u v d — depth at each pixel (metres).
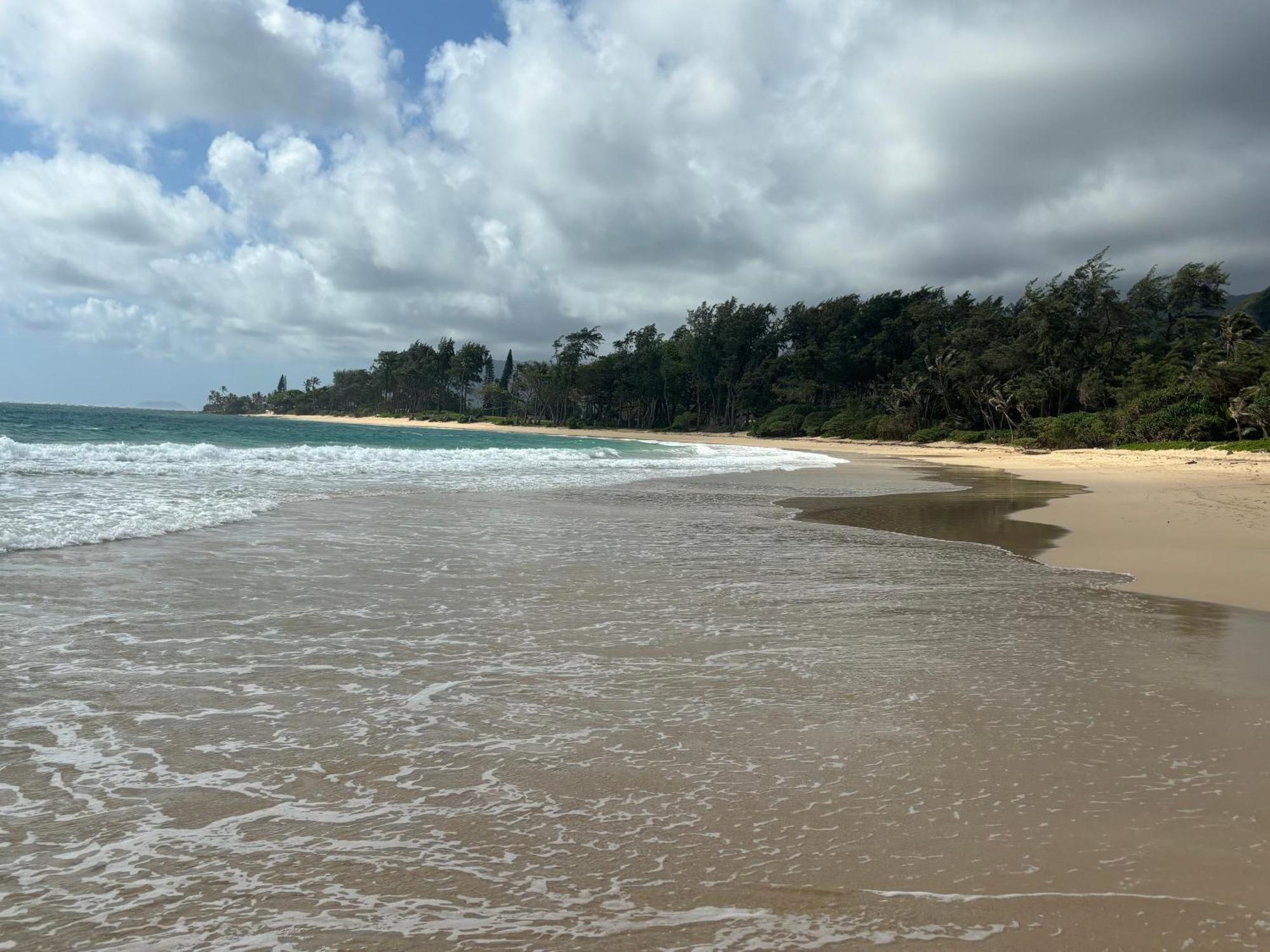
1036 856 2.64
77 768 3.14
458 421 144.88
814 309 106.56
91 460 17.70
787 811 2.93
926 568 8.88
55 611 5.52
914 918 2.29
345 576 7.13
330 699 4.00
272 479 16.42
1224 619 6.51
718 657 5.00
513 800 2.97
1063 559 9.84
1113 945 2.18
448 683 4.32
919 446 70.69
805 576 8.07
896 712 4.04
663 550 9.50
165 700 3.92
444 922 2.23
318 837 2.67
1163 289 77.50
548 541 9.83
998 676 4.72
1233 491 21.06
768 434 95.56
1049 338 74.19
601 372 126.81
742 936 2.19
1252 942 2.20
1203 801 3.09
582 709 3.97
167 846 2.59
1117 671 4.87
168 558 7.53
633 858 2.58
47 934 2.12
